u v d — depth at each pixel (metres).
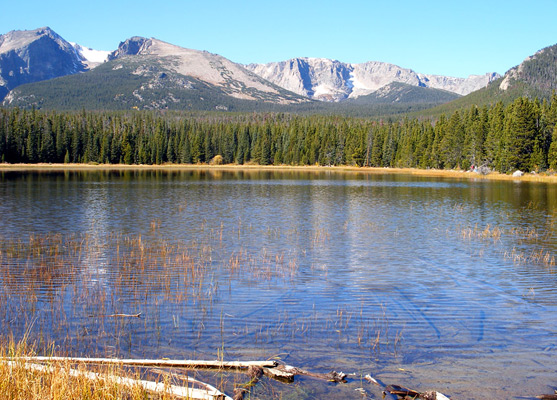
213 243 24.69
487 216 35.47
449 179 83.75
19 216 33.25
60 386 8.16
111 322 12.84
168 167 138.88
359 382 9.47
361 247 23.89
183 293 15.56
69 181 69.00
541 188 61.50
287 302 14.72
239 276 17.95
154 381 9.09
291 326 12.59
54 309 13.92
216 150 161.25
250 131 168.88
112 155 146.12
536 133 93.38
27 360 9.43
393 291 16.02
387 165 145.25
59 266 19.28
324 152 150.75
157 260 20.56
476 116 118.44
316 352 10.98
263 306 14.32
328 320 13.09
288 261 20.61
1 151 130.12
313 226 30.48
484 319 13.27
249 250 23.03
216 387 9.15
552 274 18.58
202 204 41.94
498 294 15.75
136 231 27.97
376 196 50.62
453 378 9.73
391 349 11.15
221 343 11.41
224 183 69.44
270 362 10.09
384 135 149.12
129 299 14.93
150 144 150.75
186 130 163.38
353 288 16.38
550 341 11.74
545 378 9.76
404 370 10.09
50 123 141.62
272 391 9.01
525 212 37.56
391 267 19.56
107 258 20.81
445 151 121.00
